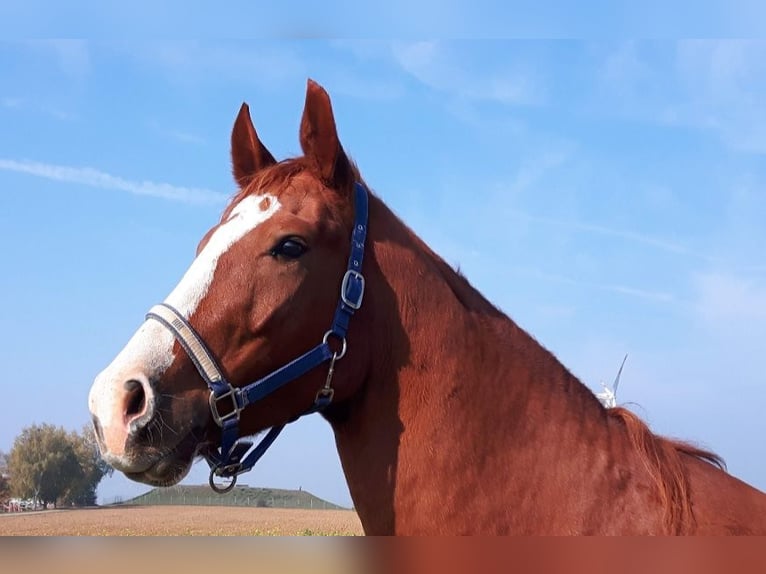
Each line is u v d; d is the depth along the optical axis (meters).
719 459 3.32
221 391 2.71
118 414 2.51
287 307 2.84
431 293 3.16
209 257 2.89
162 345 2.67
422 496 2.87
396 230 3.27
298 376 2.86
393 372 3.04
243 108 3.58
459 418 2.95
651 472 2.94
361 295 3.00
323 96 3.10
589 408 3.15
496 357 3.13
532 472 2.92
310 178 3.13
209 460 2.86
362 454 3.03
